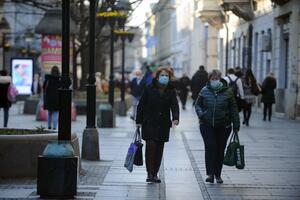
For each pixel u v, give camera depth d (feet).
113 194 81.15
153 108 90.07
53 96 158.81
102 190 83.71
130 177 94.43
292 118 217.97
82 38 249.34
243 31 317.01
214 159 90.43
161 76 90.17
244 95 184.65
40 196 76.95
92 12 115.85
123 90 242.37
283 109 230.68
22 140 89.97
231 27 349.20
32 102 239.30
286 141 146.51
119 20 207.51
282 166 107.04
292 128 181.47
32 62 308.40
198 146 135.13
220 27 369.91
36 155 90.33
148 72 212.43
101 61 424.87
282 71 240.73
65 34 78.43
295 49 217.77
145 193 82.38
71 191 77.30
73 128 178.50
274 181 92.12
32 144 90.17
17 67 307.99
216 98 90.02
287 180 92.94
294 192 83.66
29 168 90.33
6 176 89.71
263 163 110.42
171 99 90.58
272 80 207.41
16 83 308.19
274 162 111.65
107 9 219.41
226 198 79.56
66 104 78.07
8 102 166.20
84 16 252.01
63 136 78.02
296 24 217.15
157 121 90.07
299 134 163.32
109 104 183.32
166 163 109.50
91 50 114.62
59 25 207.62
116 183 89.25
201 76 208.44
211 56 408.05
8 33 404.98
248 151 126.93
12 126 178.81
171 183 90.17
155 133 90.02
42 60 210.59
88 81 113.91
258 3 282.97
